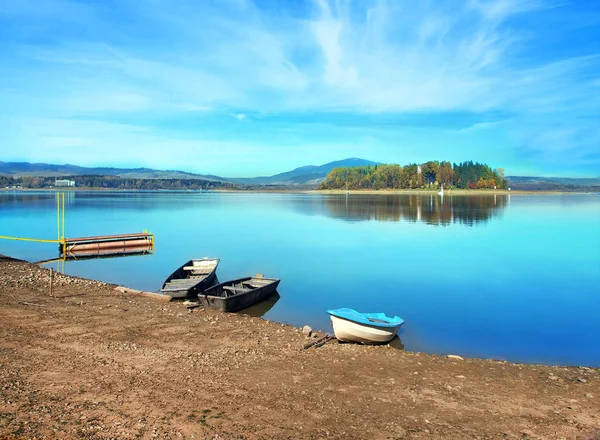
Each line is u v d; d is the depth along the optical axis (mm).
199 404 10594
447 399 11516
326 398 11289
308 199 186875
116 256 43625
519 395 11906
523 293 27578
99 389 11211
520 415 10680
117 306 20625
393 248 46375
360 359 14562
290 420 9992
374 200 171500
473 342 18531
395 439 9336
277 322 20031
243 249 46031
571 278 31859
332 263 37781
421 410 10812
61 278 27703
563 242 50969
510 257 41125
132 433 9125
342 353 15141
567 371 14109
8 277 26938
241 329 17719
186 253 44562
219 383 11930
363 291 27859
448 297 26375
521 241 52031
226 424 9664
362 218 85500
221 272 34125
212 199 187000
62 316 18266
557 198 195125
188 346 15109
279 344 15852
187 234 59500
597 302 25234
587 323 21203
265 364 13656
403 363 14367
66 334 15836
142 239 48000
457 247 47094
